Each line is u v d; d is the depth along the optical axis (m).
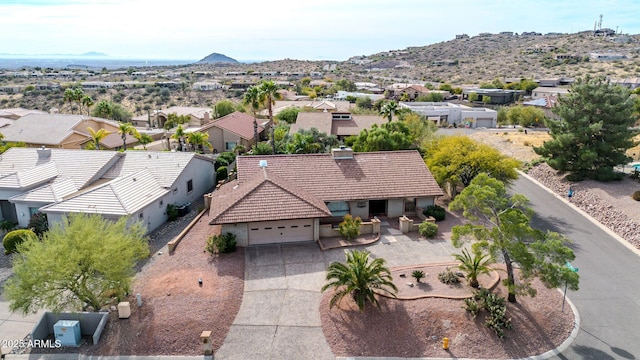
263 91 55.09
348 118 66.81
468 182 38.34
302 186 32.97
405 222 30.95
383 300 21.86
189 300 22.02
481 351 19.31
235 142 61.16
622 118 39.34
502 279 24.08
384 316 20.81
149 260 26.83
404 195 33.00
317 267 25.94
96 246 20.53
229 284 23.67
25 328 21.12
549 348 19.64
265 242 29.02
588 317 21.78
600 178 39.66
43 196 32.56
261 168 34.50
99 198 30.20
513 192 41.97
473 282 22.98
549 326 20.75
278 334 20.02
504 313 20.52
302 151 49.25
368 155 36.53
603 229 32.97
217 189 38.25
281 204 28.77
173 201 35.97
